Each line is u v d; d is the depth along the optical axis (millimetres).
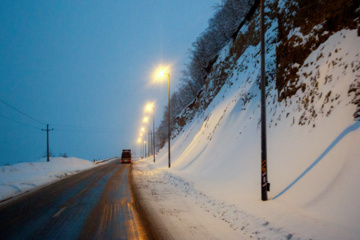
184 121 41562
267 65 15180
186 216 7273
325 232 4613
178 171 19156
